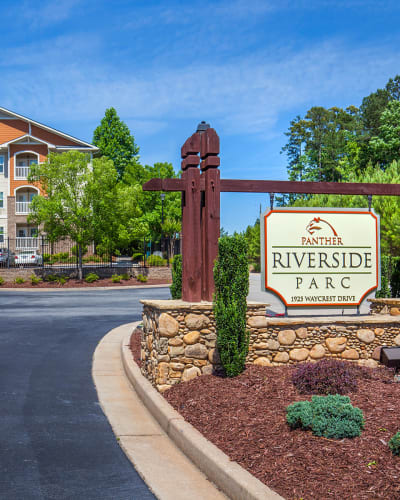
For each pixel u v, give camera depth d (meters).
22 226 48.03
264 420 5.79
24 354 11.49
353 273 9.51
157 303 8.38
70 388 8.70
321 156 79.94
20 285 32.12
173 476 5.03
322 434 5.10
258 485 4.22
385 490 3.98
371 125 69.94
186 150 9.04
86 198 33.00
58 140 50.22
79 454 5.66
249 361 8.30
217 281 7.81
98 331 15.08
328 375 6.73
